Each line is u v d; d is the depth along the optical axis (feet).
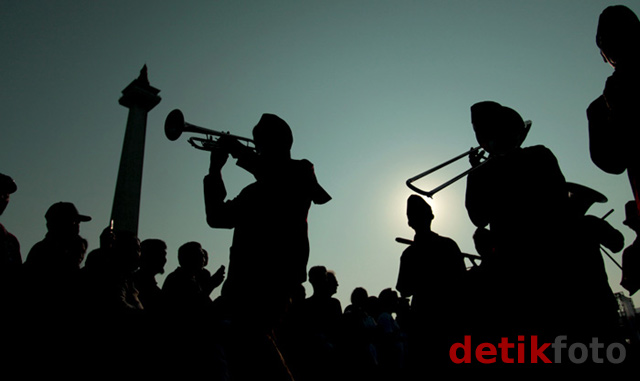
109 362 10.49
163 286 13.29
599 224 7.63
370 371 21.75
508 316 6.68
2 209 12.35
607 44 6.26
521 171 7.35
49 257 11.14
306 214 8.20
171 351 11.71
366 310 25.49
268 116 8.79
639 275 7.54
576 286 6.23
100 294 11.21
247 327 6.88
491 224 7.55
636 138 5.71
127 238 12.50
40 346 9.89
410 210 12.86
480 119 8.02
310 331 18.78
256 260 7.30
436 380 10.63
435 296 11.44
